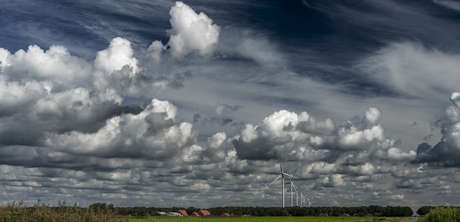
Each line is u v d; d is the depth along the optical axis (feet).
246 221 322.55
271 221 328.70
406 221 327.06
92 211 85.25
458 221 171.94
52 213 81.82
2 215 78.89
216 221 314.14
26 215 81.00
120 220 86.74
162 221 245.65
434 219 178.50
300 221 323.57
